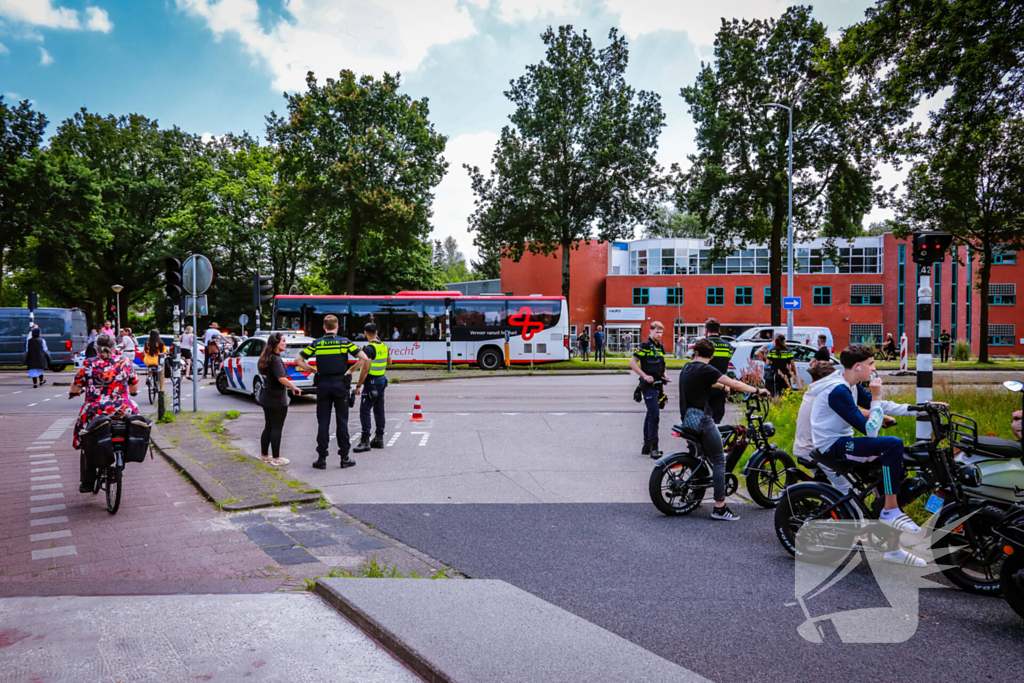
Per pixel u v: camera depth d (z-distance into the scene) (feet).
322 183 106.22
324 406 27.55
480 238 107.24
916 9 38.22
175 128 160.25
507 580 15.11
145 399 54.85
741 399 47.88
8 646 11.53
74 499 22.29
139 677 10.45
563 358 90.89
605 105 102.01
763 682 10.48
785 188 98.78
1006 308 168.96
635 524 19.75
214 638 11.90
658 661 10.69
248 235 144.36
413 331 88.63
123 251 149.69
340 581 14.25
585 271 184.65
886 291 170.40
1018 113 41.06
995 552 13.88
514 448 32.09
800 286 172.76
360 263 147.95
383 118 110.93
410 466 27.89
